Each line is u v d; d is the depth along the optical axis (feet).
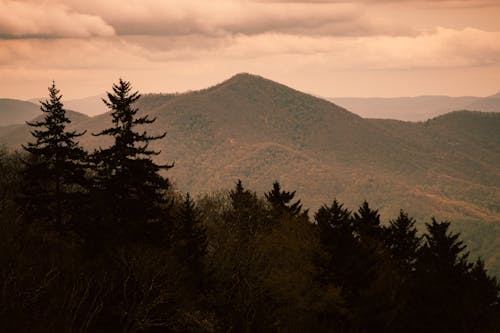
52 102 171.01
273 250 193.36
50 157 171.22
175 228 192.34
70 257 129.90
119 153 143.13
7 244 116.16
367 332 177.47
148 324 100.37
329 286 175.52
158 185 151.64
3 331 84.84
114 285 110.93
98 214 136.77
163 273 123.44
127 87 144.97
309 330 165.78
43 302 98.27
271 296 170.71
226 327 146.30
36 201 168.96
